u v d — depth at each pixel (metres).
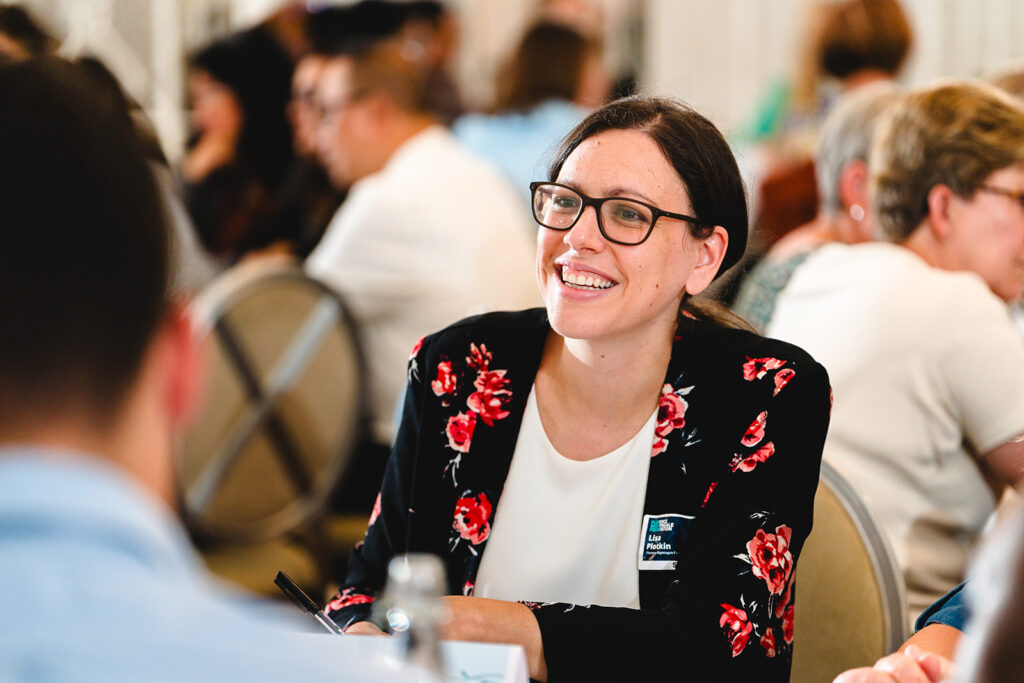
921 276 3.08
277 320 4.45
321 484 4.64
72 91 1.08
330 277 5.31
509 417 2.50
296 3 6.34
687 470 2.40
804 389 2.41
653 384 2.45
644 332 2.39
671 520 2.39
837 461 3.08
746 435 2.39
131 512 0.94
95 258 1.00
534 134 7.51
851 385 3.09
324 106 5.67
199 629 0.93
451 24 7.20
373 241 5.27
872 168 3.36
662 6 10.26
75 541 0.91
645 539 2.39
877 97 3.97
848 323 3.12
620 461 2.43
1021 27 8.84
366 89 5.54
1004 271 3.18
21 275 0.98
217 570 4.38
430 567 1.17
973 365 2.98
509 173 7.52
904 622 2.62
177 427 1.14
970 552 2.85
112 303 1.00
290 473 4.53
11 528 0.91
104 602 0.89
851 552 2.64
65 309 0.98
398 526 2.57
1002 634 1.13
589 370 2.41
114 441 1.00
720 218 2.38
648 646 2.15
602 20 10.05
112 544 0.92
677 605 2.25
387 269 5.25
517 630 2.12
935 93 3.22
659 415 2.42
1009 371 2.97
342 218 5.43
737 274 2.82
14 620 0.88
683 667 2.15
